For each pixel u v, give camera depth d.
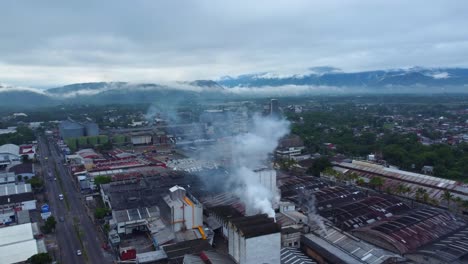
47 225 112.25
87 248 101.94
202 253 82.44
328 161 182.12
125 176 161.38
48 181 177.00
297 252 89.38
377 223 109.75
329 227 103.38
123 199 124.81
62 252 99.62
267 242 79.12
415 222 106.50
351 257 84.44
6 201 132.38
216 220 110.88
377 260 83.00
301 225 101.69
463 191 133.50
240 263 79.31
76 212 133.00
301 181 155.00
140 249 98.75
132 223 108.81
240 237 78.62
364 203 125.12
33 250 91.81
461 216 122.31
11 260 87.62
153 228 104.38
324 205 126.38
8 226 112.31
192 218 102.69
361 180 154.00
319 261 89.12
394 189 144.25
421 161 189.50
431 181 146.75
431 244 95.81
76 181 175.38
